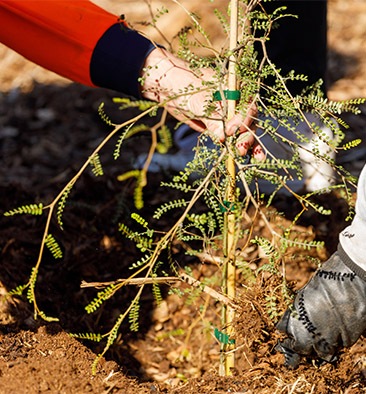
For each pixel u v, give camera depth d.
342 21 6.58
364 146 4.17
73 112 5.05
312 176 2.94
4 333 2.09
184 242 2.97
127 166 3.82
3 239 2.79
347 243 1.58
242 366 2.27
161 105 1.58
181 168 3.56
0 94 5.47
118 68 2.00
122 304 2.74
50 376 1.79
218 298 1.87
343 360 1.91
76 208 3.14
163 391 1.85
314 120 2.89
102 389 1.78
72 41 2.01
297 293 1.73
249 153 1.87
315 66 3.21
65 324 2.50
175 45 4.71
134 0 6.76
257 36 2.91
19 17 2.02
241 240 2.93
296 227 2.99
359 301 1.60
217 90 1.74
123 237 3.00
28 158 4.36
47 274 2.70
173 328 2.69
